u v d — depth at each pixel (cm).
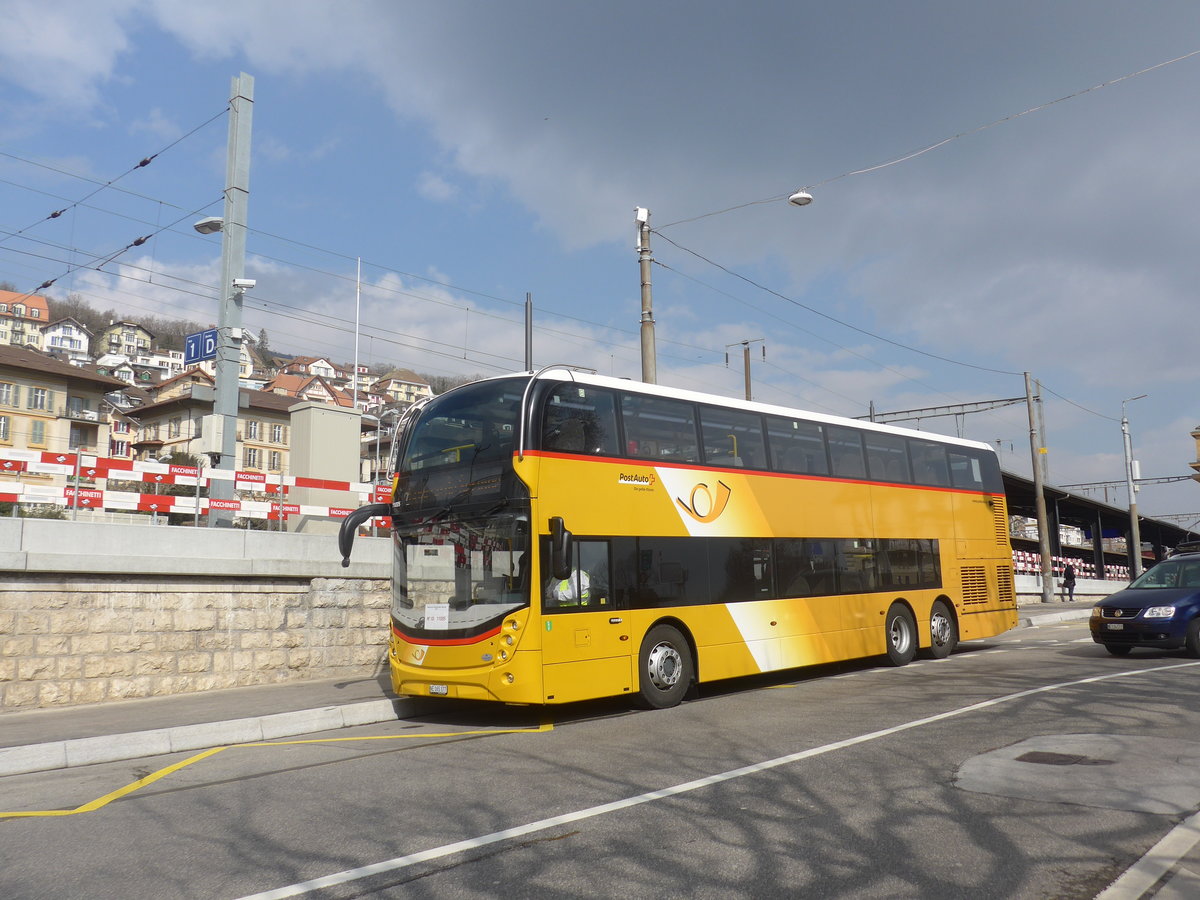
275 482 1722
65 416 6025
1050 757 778
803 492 1454
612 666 1124
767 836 585
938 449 1784
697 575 1252
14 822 675
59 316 13738
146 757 944
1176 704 1023
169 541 1389
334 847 583
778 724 1007
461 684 1076
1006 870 515
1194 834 560
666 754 858
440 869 534
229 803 712
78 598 1258
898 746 853
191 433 6950
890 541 1616
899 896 479
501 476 1093
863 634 1518
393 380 13862
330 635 1528
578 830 606
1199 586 1584
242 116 1898
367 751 927
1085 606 3509
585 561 1116
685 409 1292
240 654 1412
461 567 1112
